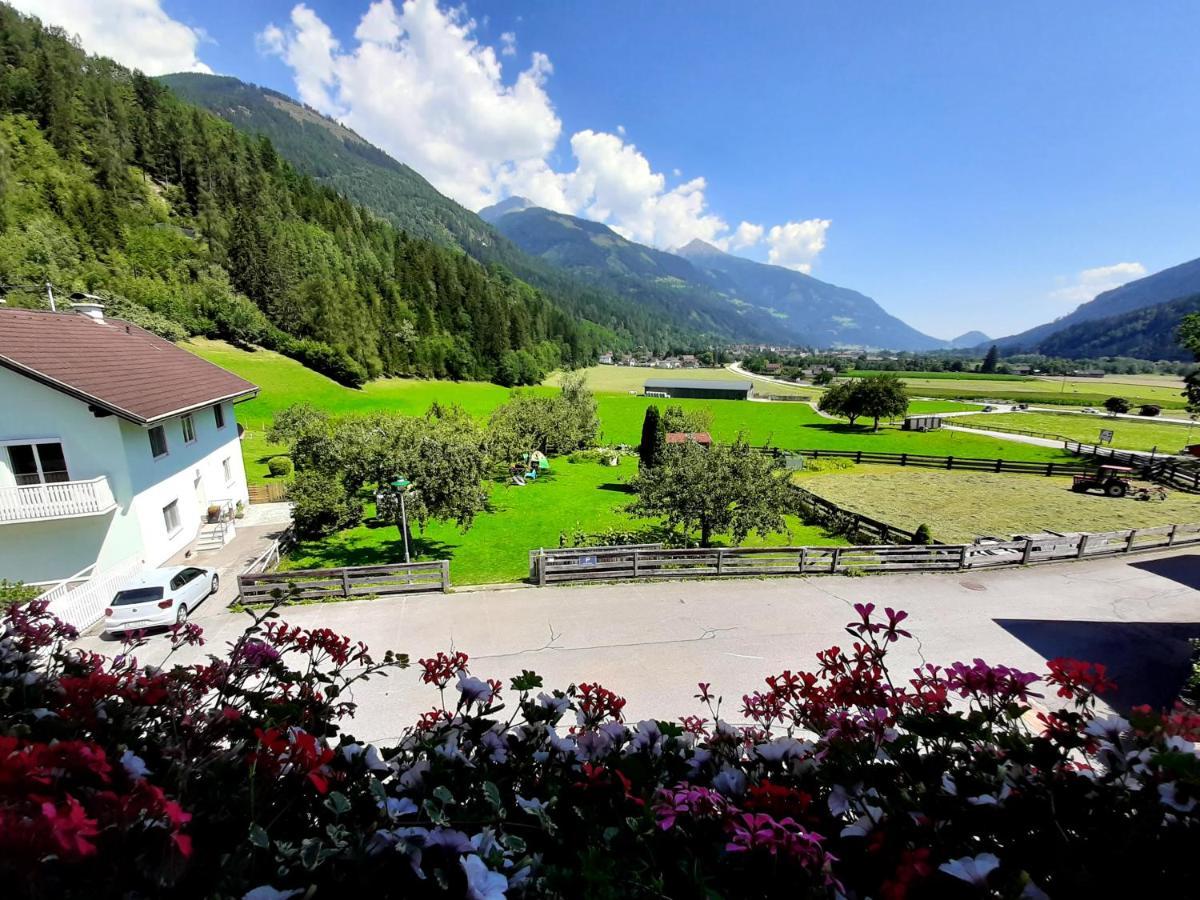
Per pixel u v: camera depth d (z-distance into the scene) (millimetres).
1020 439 49562
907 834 1869
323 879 1623
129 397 15078
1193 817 1673
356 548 19203
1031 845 1816
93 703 2164
